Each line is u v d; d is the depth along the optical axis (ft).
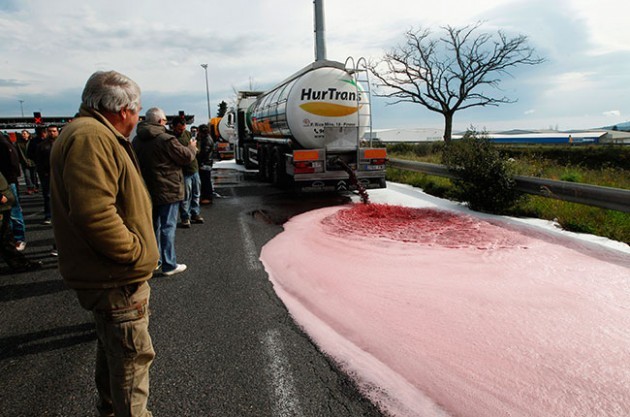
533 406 8.02
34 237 24.40
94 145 5.85
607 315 11.56
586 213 21.83
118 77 6.72
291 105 32.17
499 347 10.14
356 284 14.53
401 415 8.00
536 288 13.52
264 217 27.02
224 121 96.53
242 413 8.26
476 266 15.74
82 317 13.19
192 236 22.71
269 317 12.47
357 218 25.11
